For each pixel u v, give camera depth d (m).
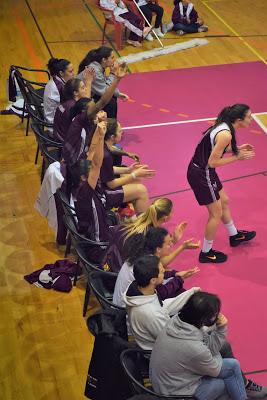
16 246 15.44
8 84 20.45
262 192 17.08
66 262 14.58
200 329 9.74
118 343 10.30
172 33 27.02
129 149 19.06
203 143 13.78
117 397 10.46
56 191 14.63
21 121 20.83
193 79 23.23
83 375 12.15
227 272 14.42
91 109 15.38
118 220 14.38
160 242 11.57
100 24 28.09
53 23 28.25
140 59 24.67
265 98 22.02
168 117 20.84
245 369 12.05
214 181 14.05
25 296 13.97
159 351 9.82
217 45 25.97
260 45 26.02
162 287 11.68
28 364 12.38
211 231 14.37
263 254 14.95
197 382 9.96
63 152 15.48
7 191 17.42
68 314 13.52
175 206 16.56
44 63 24.64
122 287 11.47
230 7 29.80
